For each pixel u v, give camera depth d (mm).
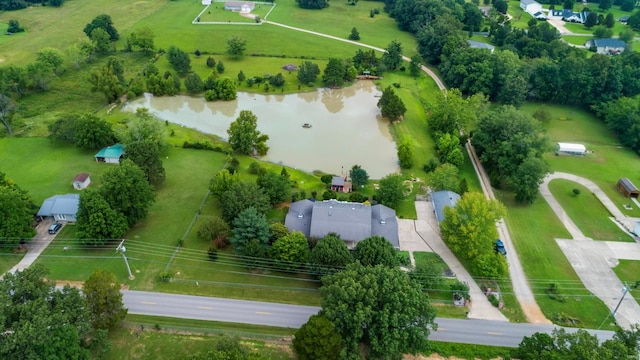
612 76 150750
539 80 157250
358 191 110562
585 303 81500
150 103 155250
